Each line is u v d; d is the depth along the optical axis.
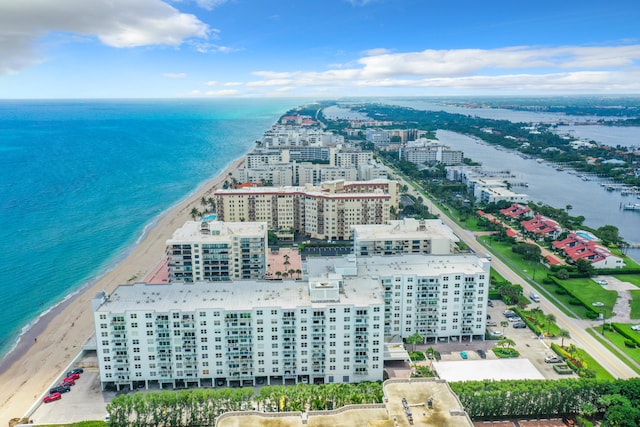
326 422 161.25
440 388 175.50
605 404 196.88
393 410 164.38
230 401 197.62
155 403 195.50
